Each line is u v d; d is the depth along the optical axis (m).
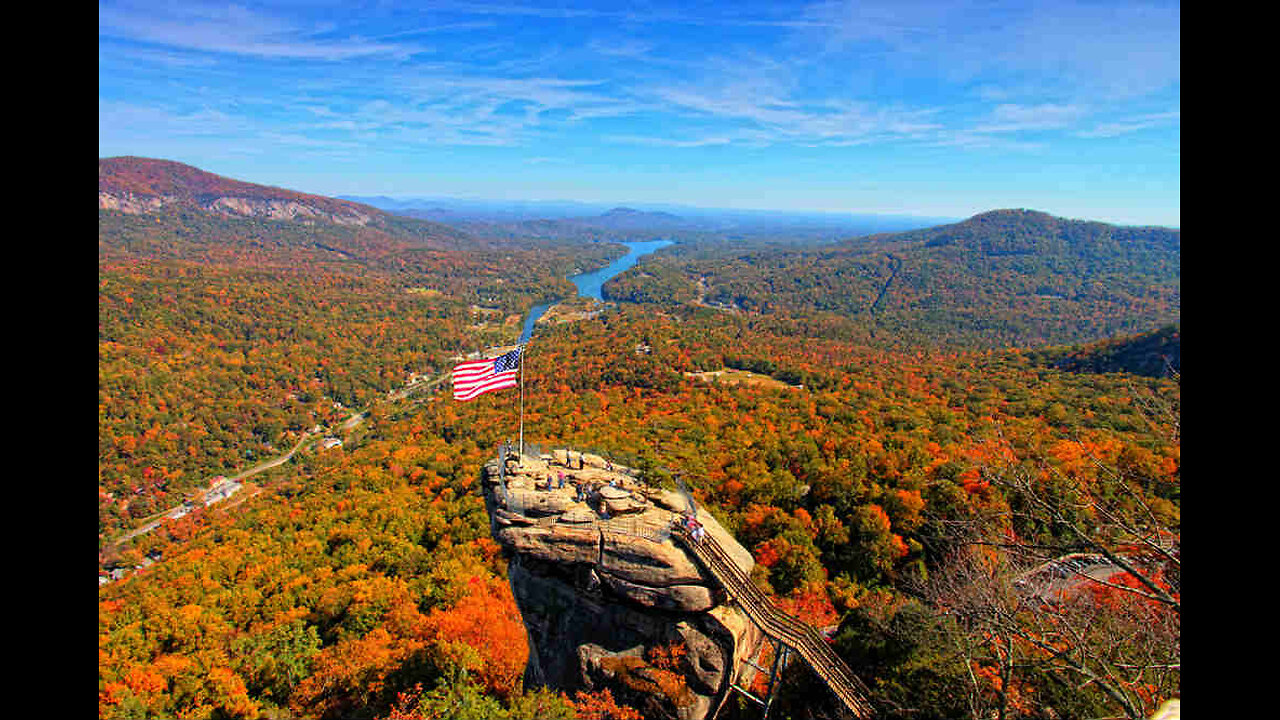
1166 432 18.11
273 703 33.41
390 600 40.25
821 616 32.81
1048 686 19.02
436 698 29.28
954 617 21.14
